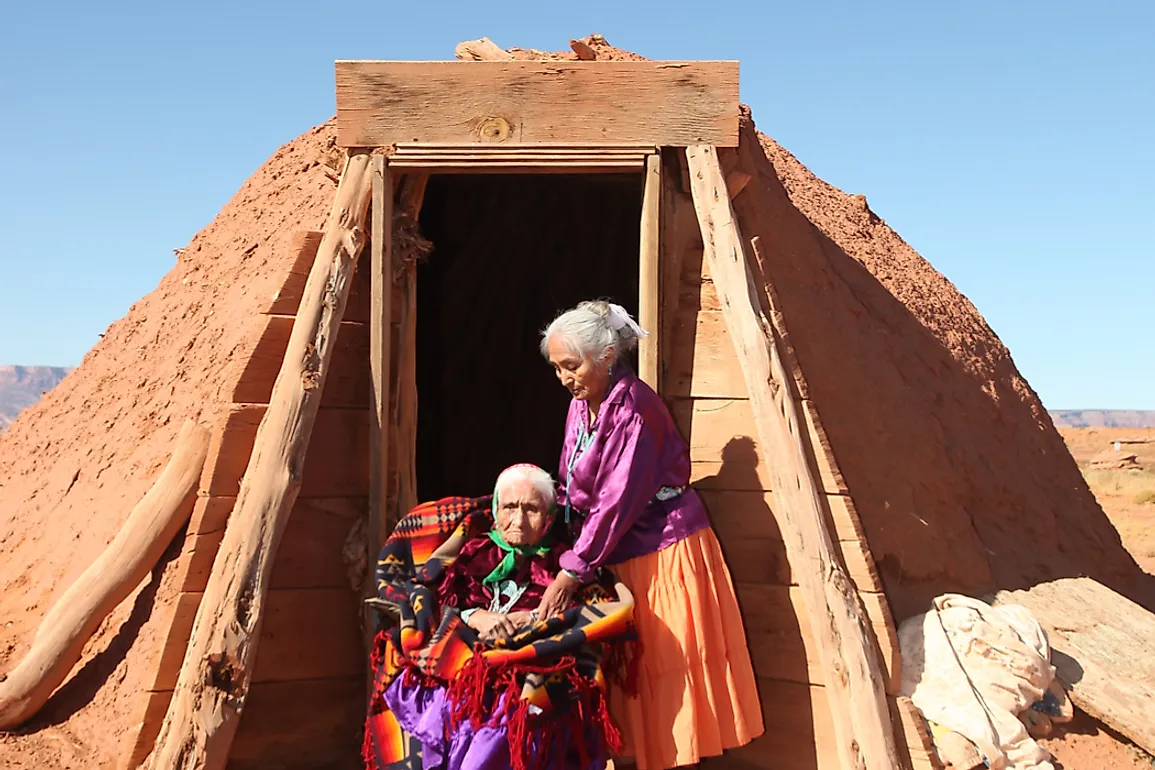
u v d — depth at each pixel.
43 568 6.16
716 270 4.70
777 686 4.43
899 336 6.96
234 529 4.22
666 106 4.89
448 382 7.81
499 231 7.71
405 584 3.93
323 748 4.47
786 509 4.30
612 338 3.99
